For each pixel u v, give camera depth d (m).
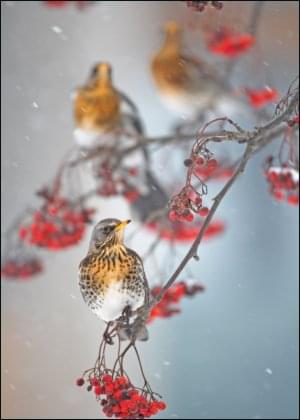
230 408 17.14
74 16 19.59
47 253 18.53
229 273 18.62
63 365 18.23
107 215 18.33
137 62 20.59
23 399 17.89
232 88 12.15
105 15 19.22
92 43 19.92
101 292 8.34
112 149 10.19
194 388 17.58
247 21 11.61
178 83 12.31
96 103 11.64
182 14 18.47
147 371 18.06
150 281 10.34
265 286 18.42
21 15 19.02
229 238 18.75
